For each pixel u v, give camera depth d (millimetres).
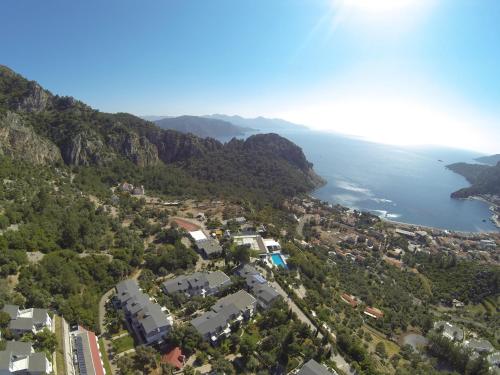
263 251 176750
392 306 176250
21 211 149375
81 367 87688
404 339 144125
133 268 143625
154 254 154125
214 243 169250
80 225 154250
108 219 182500
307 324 114125
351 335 121812
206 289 130875
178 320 113000
